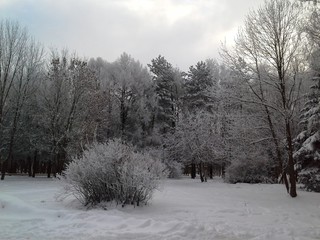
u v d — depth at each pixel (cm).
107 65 4853
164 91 4819
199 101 4428
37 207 1099
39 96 3538
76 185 1198
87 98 3359
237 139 2261
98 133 3556
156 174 1245
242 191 1908
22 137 3694
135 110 4419
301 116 1975
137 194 1190
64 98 3403
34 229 799
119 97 4331
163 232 767
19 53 3331
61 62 3512
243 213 1126
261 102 1709
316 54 1627
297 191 1869
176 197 1509
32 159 4422
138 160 1224
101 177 1182
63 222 884
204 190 1958
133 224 855
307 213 1159
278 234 781
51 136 3350
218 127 2994
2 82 3244
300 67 1722
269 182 2691
